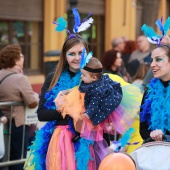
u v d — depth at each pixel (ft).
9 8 50.01
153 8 71.77
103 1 64.39
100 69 17.84
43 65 54.85
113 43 46.65
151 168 14.89
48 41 54.80
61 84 18.83
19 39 52.16
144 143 16.42
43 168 19.07
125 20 67.51
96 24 63.93
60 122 18.69
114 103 17.72
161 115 16.84
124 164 14.34
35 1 53.21
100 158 18.43
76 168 18.16
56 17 55.21
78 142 18.43
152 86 17.51
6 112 24.82
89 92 17.79
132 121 18.67
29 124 25.27
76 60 18.67
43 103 18.90
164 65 16.98
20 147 25.21
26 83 24.82
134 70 40.24
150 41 17.67
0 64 25.26
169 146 15.10
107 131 18.48
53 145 18.42
